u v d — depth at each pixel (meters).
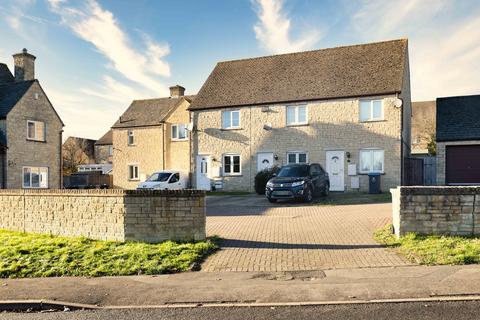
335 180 23.55
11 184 24.27
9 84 26.92
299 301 5.80
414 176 25.86
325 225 11.35
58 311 5.91
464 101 24.64
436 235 8.87
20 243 9.64
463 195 8.87
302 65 26.62
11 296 6.34
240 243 9.58
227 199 20.45
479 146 22.05
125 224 9.59
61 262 8.07
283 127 24.86
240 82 27.50
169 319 5.38
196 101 27.48
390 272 6.95
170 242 9.27
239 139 25.98
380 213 12.80
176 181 24.27
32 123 26.09
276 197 16.95
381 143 22.55
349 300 5.75
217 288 6.47
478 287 6.04
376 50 25.31
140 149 34.34
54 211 10.80
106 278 7.24
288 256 8.28
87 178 36.81
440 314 5.18
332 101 23.75
